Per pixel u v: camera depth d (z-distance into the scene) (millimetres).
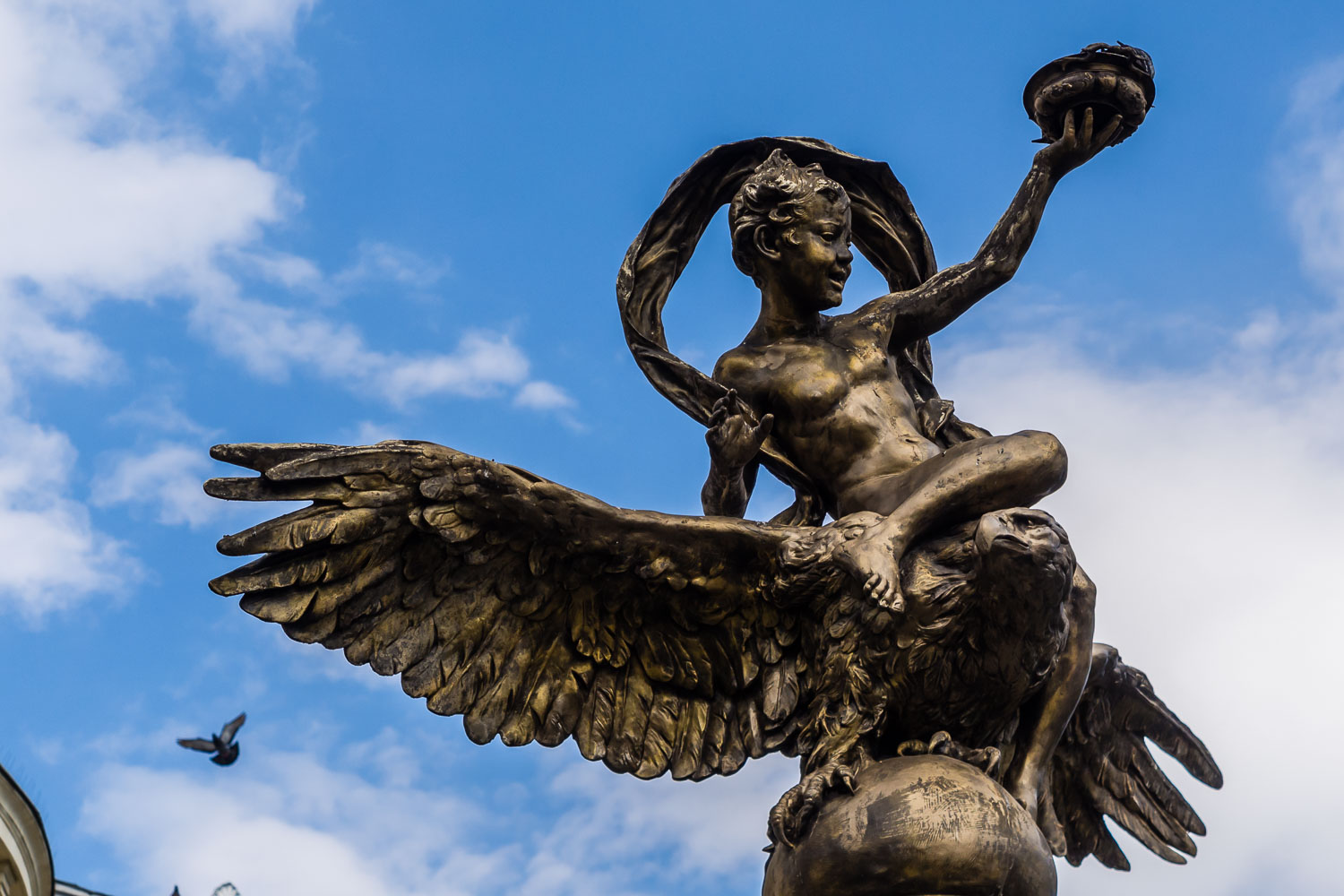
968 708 6453
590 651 6734
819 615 6535
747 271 7262
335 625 6520
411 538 6578
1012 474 6441
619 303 7277
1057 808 7734
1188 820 7762
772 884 6312
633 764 6641
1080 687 6645
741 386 7070
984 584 6297
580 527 6555
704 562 6609
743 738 6660
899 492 6652
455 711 6586
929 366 7574
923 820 6031
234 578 6391
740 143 7402
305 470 6371
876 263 7664
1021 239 7109
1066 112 6926
